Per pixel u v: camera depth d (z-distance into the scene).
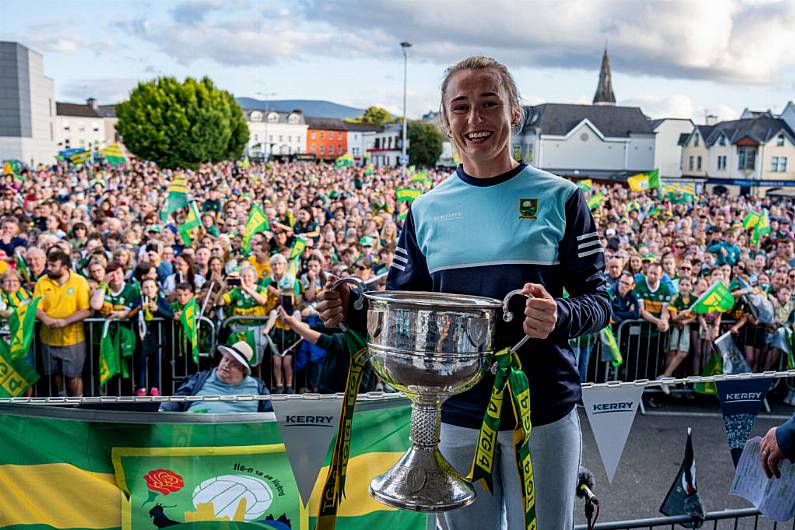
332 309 1.87
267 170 49.59
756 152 68.31
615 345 7.58
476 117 1.94
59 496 2.64
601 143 77.19
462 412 2.06
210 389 4.86
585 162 77.12
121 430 2.66
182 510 2.72
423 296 1.76
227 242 10.22
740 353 7.65
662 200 30.59
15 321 6.16
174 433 2.68
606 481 5.84
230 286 7.37
